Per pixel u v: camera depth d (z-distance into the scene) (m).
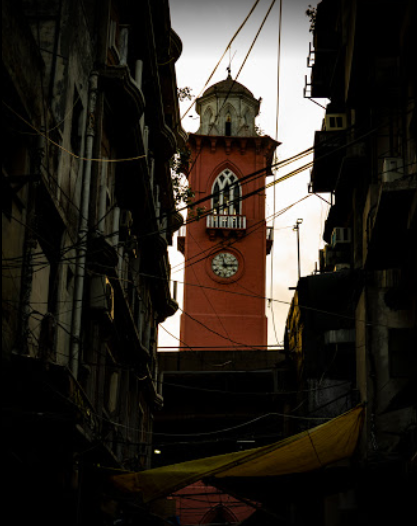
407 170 18.02
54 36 16.48
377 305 21.34
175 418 40.34
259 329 56.28
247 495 19.62
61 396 11.74
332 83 25.50
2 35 11.26
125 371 24.69
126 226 22.00
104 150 20.31
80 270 17.03
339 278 25.59
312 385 25.39
